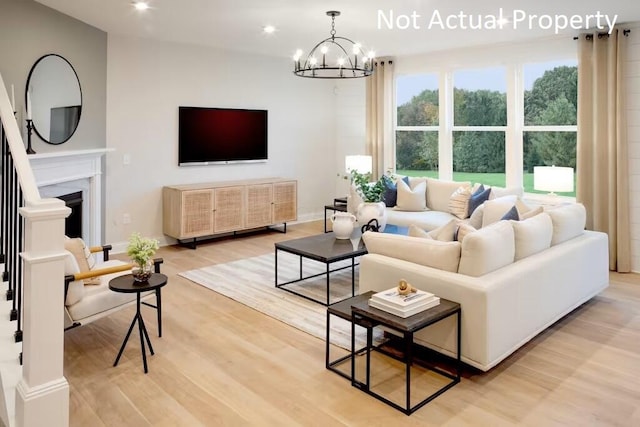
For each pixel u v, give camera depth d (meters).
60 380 2.11
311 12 4.66
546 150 6.20
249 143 7.34
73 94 4.96
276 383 2.89
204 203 6.38
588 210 5.57
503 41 6.13
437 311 2.75
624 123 5.26
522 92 6.32
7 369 2.33
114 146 5.90
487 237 2.99
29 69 4.21
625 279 5.10
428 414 2.55
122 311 4.07
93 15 4.81
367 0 4.26
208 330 3.70
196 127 6.69
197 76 6.64
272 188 7.16
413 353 3.32
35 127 4.30
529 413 2.56
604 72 5.36
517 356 3.25
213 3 4.36
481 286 2.81
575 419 2.50
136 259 3.14
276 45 6.46
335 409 2.61
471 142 6.93
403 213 6.33
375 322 2.73
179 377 2.96
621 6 4.50
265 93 7.48
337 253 4.28
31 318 2.02
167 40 6.17
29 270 2.01
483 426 2.44
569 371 3.03
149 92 6.18
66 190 4.88
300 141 8.06
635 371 3.03
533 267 3.23
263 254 6.09
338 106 8.48
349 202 6.90
